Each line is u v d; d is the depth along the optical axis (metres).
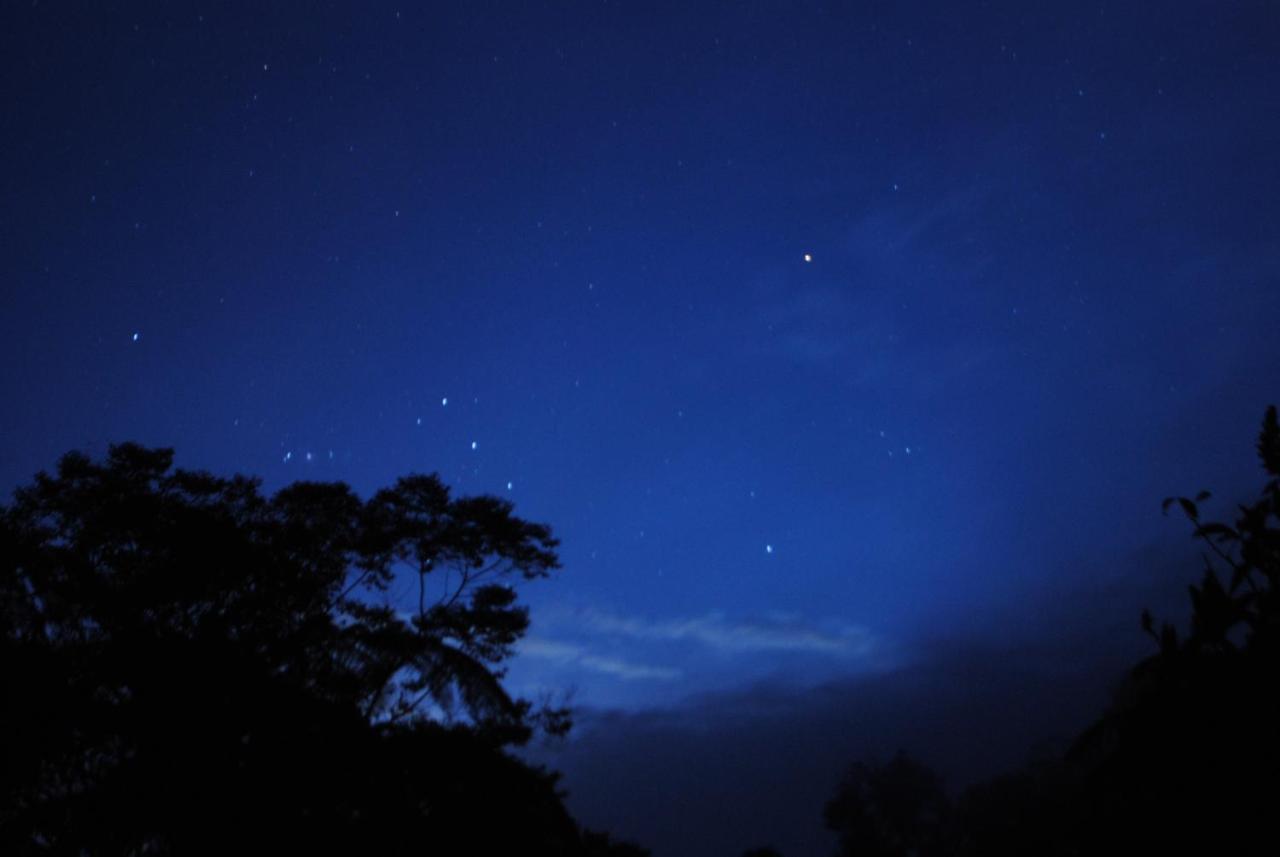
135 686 14.55
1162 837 8.52
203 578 15.39
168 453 16.12
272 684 15.45
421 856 15.80
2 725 13.73
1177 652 8.73
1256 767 8.25
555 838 17.98
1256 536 8.38
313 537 16.64
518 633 17.66
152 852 14.74
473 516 17.89
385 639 16.67
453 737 16.53
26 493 15.21
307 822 15.14
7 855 13.80
